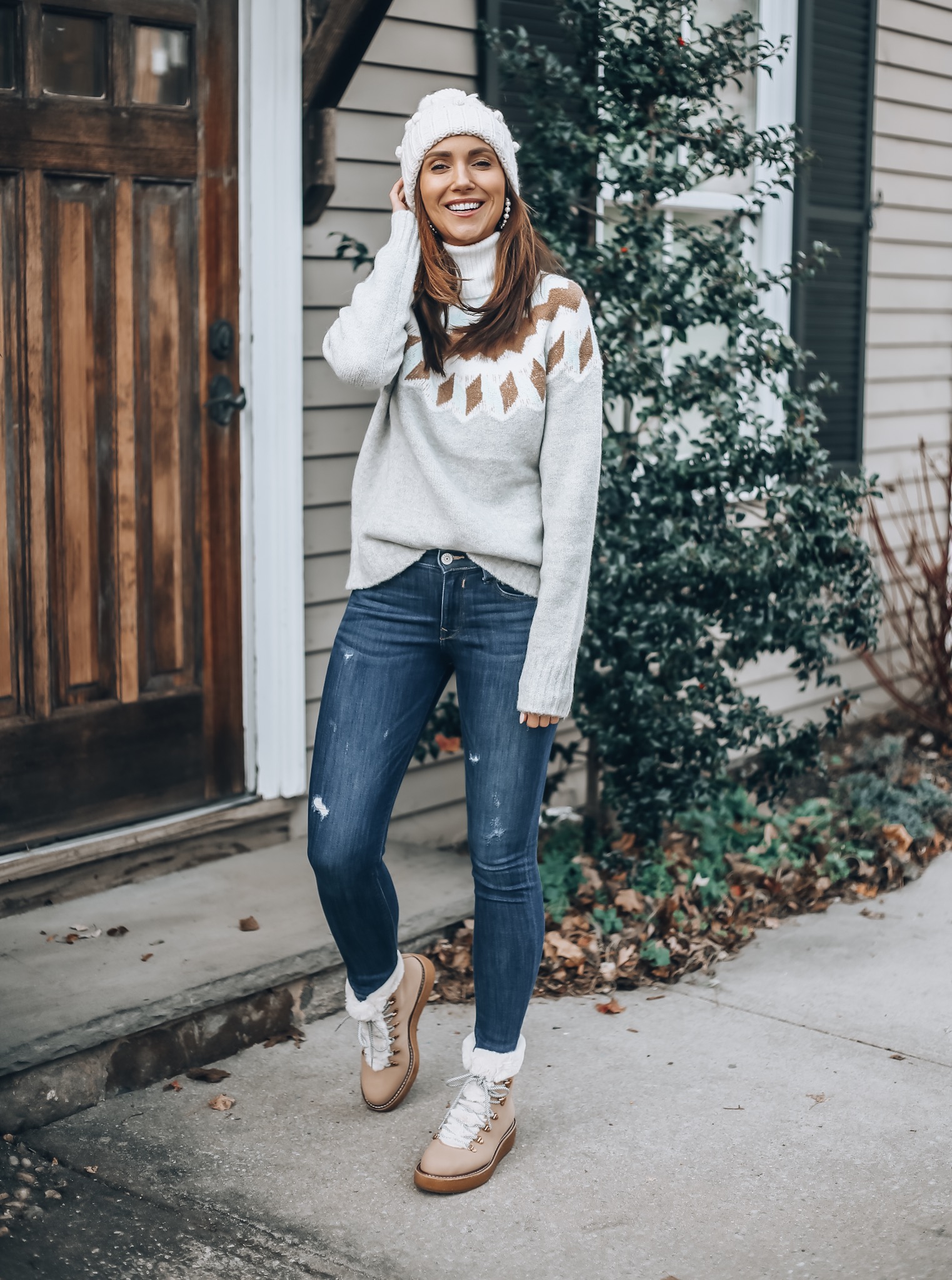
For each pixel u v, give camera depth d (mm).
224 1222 2354
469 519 2283
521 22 4160
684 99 3908
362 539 2422
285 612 3783
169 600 3586
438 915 3436
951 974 3506
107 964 3010
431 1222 2363
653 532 3770
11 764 3301
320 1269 2234
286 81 3584
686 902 3775
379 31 3873
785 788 4258
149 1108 2727
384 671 2400
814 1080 2904
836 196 5449
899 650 6273
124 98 3324
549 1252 2283
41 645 3320
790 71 5211
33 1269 2209
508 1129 2529
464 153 2273
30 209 3188
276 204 3627
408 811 4227
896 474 6141
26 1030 2680
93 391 3365
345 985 3188
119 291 3379
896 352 6020
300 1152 2574
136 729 3543
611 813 4223
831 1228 2355
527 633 2344
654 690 3865
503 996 2441
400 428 2354
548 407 2301
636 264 3771
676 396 3883
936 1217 2393
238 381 3666
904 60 5773
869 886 4117
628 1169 2535
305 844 3879
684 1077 2910
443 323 2307
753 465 3918
